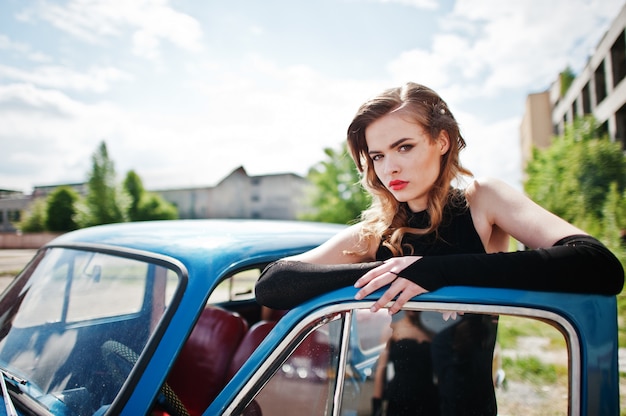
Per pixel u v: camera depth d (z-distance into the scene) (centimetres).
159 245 150
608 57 2455
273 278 105
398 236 115
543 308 88
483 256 91
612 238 995
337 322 101
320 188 2758
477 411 111
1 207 5466
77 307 146
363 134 118
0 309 165
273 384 105
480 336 109
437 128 109
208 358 164
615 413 84
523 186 2186
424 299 93
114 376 118
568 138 1903
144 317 128
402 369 111
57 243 186
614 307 88
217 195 5475
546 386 202
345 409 104
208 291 125
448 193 115
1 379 128
